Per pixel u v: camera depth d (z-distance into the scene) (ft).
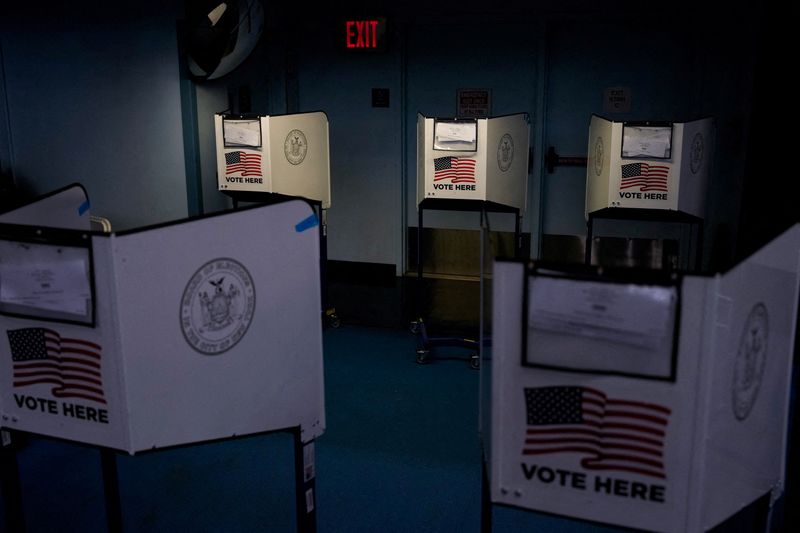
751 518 8.82
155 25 15.85
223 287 6.39
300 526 7.58
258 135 15.14
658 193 13.89
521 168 15.48
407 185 19.84
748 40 15.48
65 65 16.80
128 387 6.09
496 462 5.63
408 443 11.21
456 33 18.53
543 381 5.32
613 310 5.00
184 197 16.56
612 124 13.78
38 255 5.99
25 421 6.61
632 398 5.16
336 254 20.71
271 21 18.61
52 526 8.97
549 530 8.97
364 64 19.20
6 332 6.36
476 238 19.69
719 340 4.93
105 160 17.04
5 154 17.60
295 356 7.05
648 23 17.19
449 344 14.47
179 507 9.48
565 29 17.78
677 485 5.24
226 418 6.73
